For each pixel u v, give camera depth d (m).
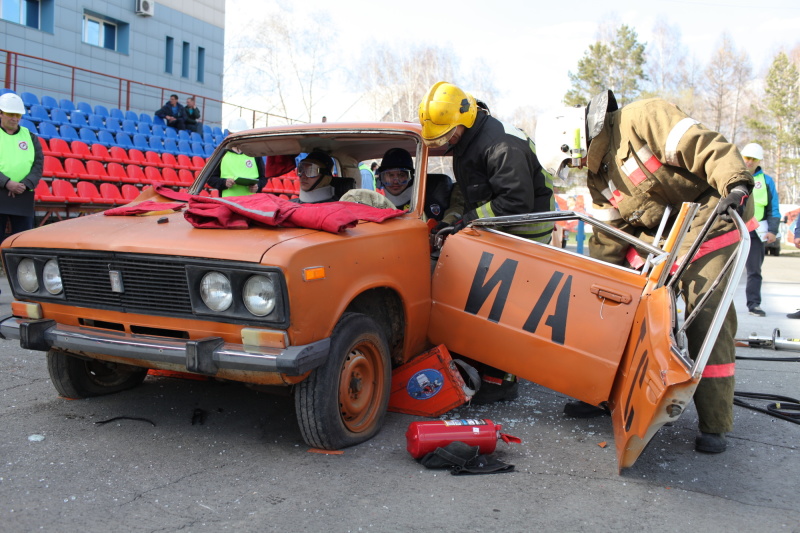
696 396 3.36
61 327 3.31
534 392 4.44
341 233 3.14
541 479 2.96
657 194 3.54
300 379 2.94
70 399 3.89
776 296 10.34
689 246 3.38
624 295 3.28
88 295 3.22
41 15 18.41
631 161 3.49
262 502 2.61
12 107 6.68
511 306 3.56
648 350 2.74
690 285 3.34
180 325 3.03
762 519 2.62
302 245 2.87
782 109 50.25
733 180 2.91
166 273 2.99
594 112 3.53
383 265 3.36
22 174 6.85
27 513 2.44
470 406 4.04
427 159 4.00
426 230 3.79
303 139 4.35
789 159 49.16
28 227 7.06
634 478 3.01
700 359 2.36
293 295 2.79
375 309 3.59
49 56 18.44
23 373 4.40
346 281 3.08
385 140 4.22
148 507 2.54
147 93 21.69
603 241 4.02
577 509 2.65
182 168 13.72
